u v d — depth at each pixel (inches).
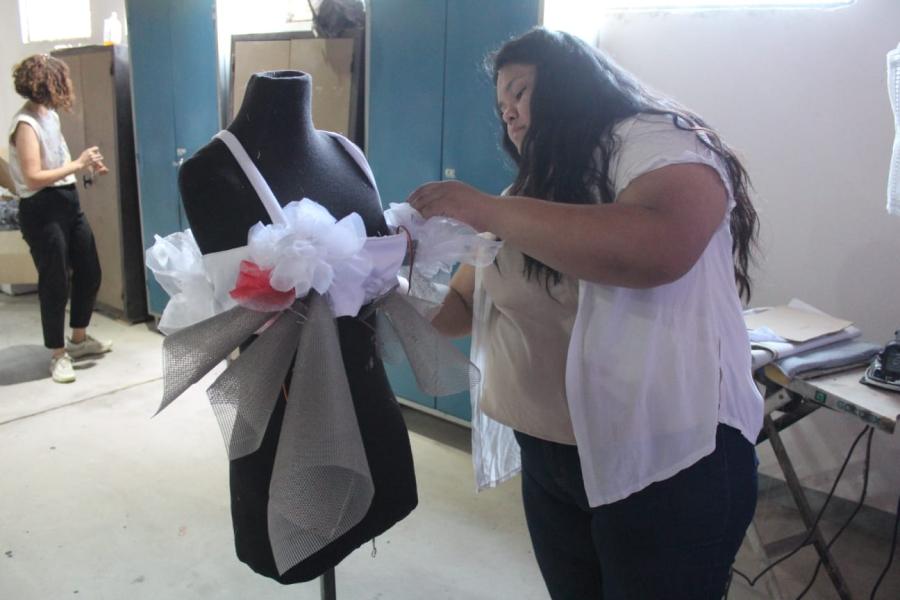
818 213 76.9
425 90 91.9
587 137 34.0
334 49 104.9
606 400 35.3
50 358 129.9
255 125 32.7
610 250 29.4
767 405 60.4
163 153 136.9
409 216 35.9
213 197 31.3
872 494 79.6
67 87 112.7
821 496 83.3
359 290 33.0
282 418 33.5
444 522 80.4
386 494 37.2
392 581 70.2
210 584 68.7
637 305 34.4
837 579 64.1
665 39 82.5
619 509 36.3
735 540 37.7
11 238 146.6
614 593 38.2
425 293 40.1
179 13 125.6
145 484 86.6
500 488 88.0
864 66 71.1
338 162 36.3
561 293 36.7
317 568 35.8
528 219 30.7
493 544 76.5
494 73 39.2
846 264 76.4
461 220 33.3
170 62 130.1
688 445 34.7
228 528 77.9
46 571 69.7
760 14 75.9
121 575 69.5
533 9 79.3
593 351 35.1
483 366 44.6
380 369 37.4
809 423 82.2
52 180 110.2
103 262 155.8
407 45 92.5
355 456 30.0
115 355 132.4
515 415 40.6
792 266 79.7
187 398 112.2
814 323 64.6
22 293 175.8
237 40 118.2
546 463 40.5
